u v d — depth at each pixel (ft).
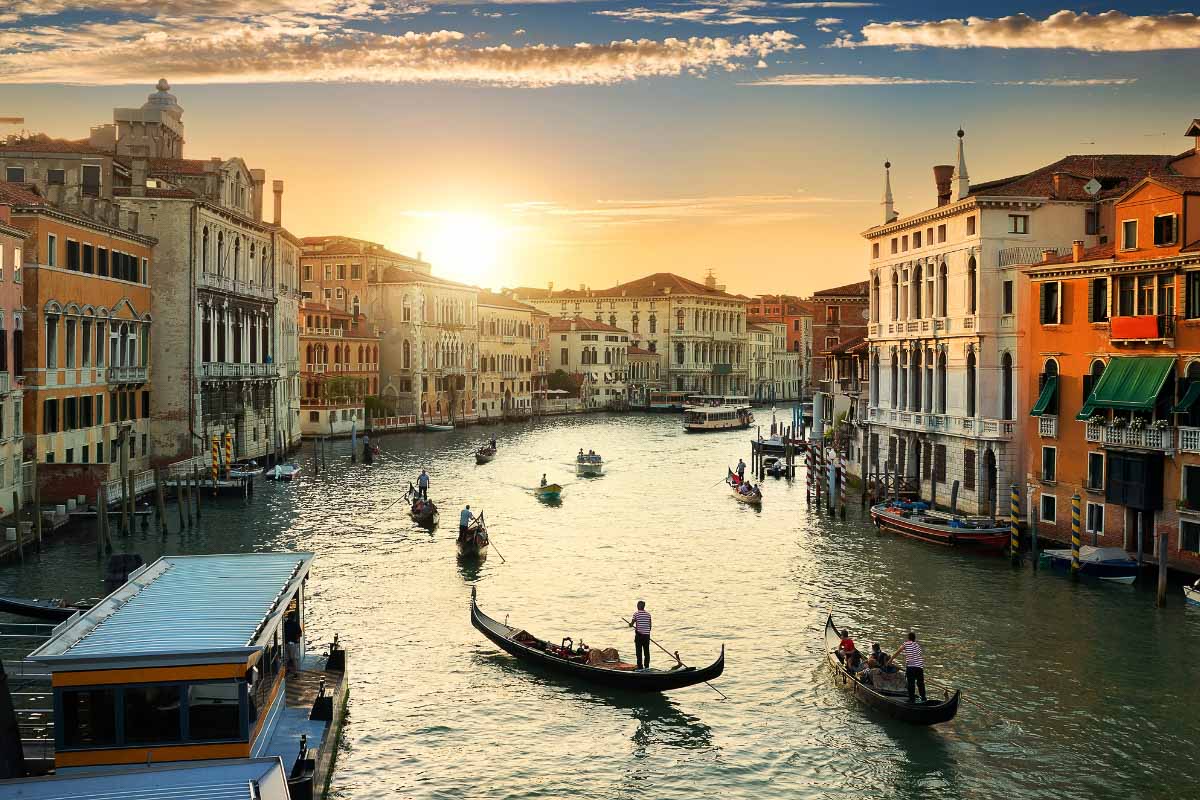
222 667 55.47
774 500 188.34
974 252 145.59
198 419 191.21
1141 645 93.45
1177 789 66.90
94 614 61.98
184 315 189.06
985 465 144.25
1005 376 143.23
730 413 375.86
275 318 242.58
